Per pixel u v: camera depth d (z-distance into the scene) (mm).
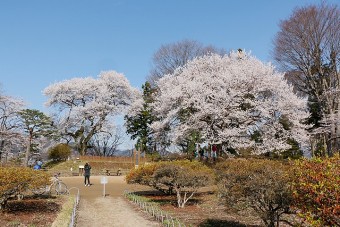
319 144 30734
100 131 44125
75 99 44906
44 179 12156
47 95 43750
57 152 41438
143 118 40812
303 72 30234
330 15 28234
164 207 13633
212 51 41250
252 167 8578
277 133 25719
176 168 13992
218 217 11453
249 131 26219
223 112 25234
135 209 13852
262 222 10172
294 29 29125
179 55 41312
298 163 5672
